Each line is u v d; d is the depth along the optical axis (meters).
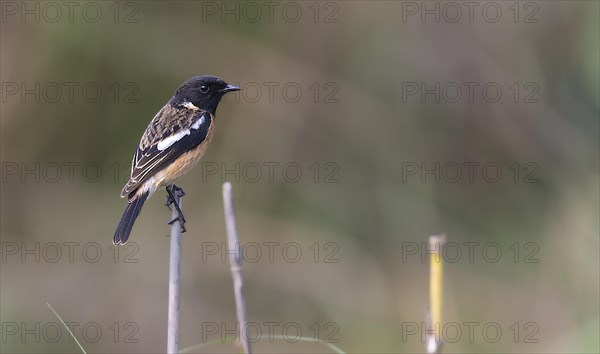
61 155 15.09
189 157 9.99
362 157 15.52
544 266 15.06
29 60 14.38
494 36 15.47
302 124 15.22
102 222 15.16
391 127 15.47
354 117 15.34
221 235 15.24
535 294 14.74
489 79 15.53
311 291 15.22
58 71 14.52
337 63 15.16
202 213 15.26
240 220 15.30
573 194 15.25
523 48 15.50
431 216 15.54
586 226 14.89
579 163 15.47
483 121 15.63
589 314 14.12
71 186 15.13
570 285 14.66
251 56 14.84
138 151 9.87
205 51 14.71
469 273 15.27
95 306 14.87
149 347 14.73
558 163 15.58
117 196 15.21
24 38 14.27
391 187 15.56
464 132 15.66
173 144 9.85
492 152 15.83
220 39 14.73
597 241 14.73
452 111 15.56
